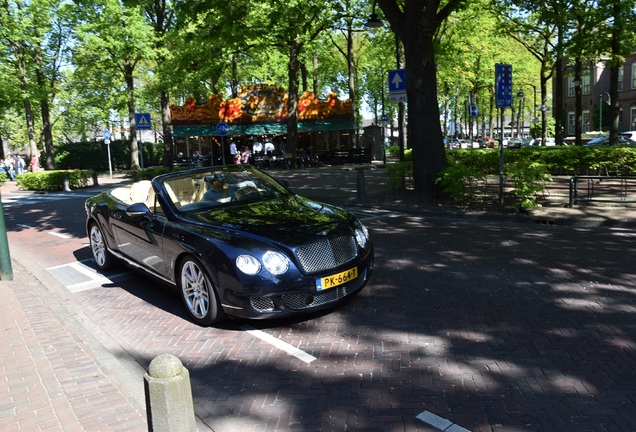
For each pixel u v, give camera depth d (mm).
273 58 31188
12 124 46562
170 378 2354
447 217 10891
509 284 5949
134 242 6223
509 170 10875
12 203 18469
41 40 27719
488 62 35812
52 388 3824
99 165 40719
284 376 3965
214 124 31375
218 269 4695
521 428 3133
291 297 4664
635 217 9695
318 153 33406
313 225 5082
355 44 41875
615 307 5090
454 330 4680
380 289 5957
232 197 5973
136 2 14633
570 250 7504
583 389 3559
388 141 59312
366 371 3967
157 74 27625
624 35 18172
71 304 6102
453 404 3436
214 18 16203
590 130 51094
